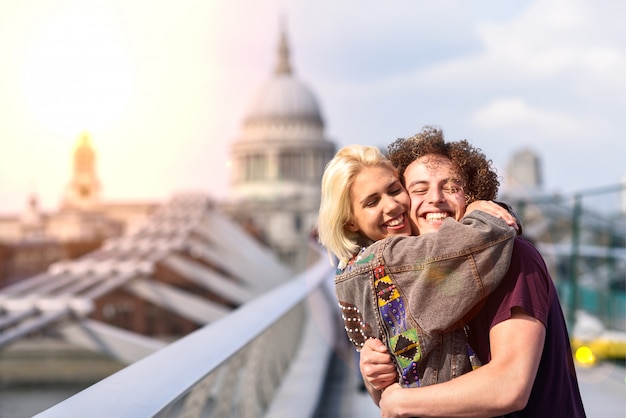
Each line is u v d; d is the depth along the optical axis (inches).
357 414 223.6
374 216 75.1
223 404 156.3
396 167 78.4
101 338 1708.9
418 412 65.7
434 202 74.3
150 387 75.5
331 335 339.6
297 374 285.1
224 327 125.3
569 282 324.2
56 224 5580.7
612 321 298.4
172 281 3548.2
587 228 320.2
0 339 1576.0
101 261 2534.5
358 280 69.2
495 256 64.4
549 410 68.7
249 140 5369.1
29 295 1996.8
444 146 77.9
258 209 5039.4
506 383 62.9
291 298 207.3
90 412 64.5
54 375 2652.6
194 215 3506.4
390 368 69.0
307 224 4997.5
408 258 66.8
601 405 206.2
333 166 77.1
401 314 67.0
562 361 70.1
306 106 5442.9
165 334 3368.6
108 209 5629.9
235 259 3400.6
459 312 64.2
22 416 2151.8
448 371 66.2
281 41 5782.5
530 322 64.7
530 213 256.1
